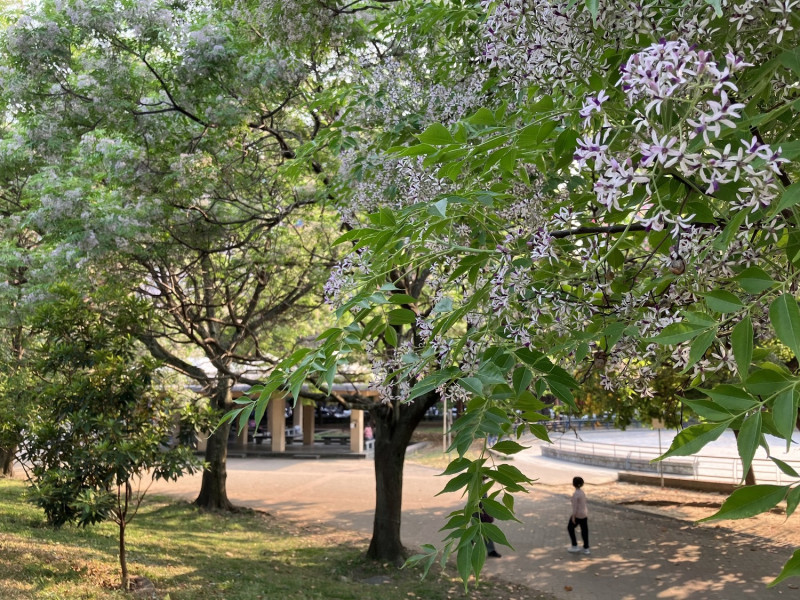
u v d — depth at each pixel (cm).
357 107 441
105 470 748
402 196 367
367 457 2766
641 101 168
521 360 184
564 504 1742
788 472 113
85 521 724
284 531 1442
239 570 1030
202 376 1084
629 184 142
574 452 2578
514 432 218
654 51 133
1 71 770
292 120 984
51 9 736
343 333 188
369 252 235
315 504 1777
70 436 742
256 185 931
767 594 1020
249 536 1367
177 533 1311
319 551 1255
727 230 142
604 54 189
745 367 124
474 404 192
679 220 158
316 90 771
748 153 127
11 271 1178
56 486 745
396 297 192
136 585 826
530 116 220
